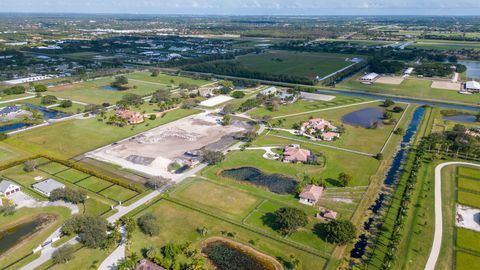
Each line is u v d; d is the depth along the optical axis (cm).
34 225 9556
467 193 11081
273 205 10556
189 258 8250
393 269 7919
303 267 8044
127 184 11525
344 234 8581
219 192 11275
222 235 9181
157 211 10212
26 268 7944
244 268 8062
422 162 13262
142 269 7619
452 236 9025
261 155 14100
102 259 8225
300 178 12225
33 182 11875
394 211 10181
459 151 13962
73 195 10431
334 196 11006
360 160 13588
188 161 13338
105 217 9844
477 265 8031
